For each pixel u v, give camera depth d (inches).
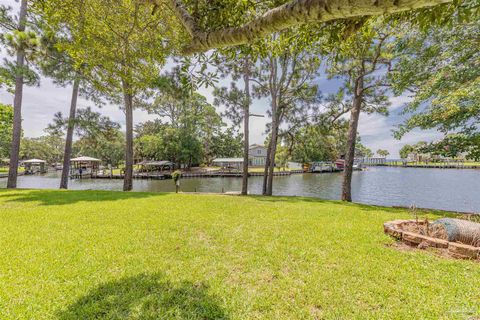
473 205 540.1
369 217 218.5
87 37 132.8
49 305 80.0
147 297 85.9
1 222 182.9
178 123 1411.2
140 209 236.4
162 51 152.8
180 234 158.1
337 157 1796.3
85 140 553.9
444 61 233.6
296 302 84.4
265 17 53.7
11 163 442.0
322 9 42.9
